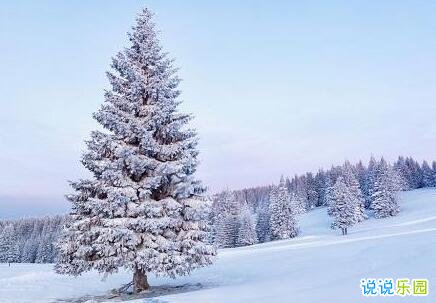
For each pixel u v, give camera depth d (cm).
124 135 1967
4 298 2039
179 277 2584
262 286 1562
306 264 2419
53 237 10638
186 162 1958
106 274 1845
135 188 1891
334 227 8612
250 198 18112
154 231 1820
